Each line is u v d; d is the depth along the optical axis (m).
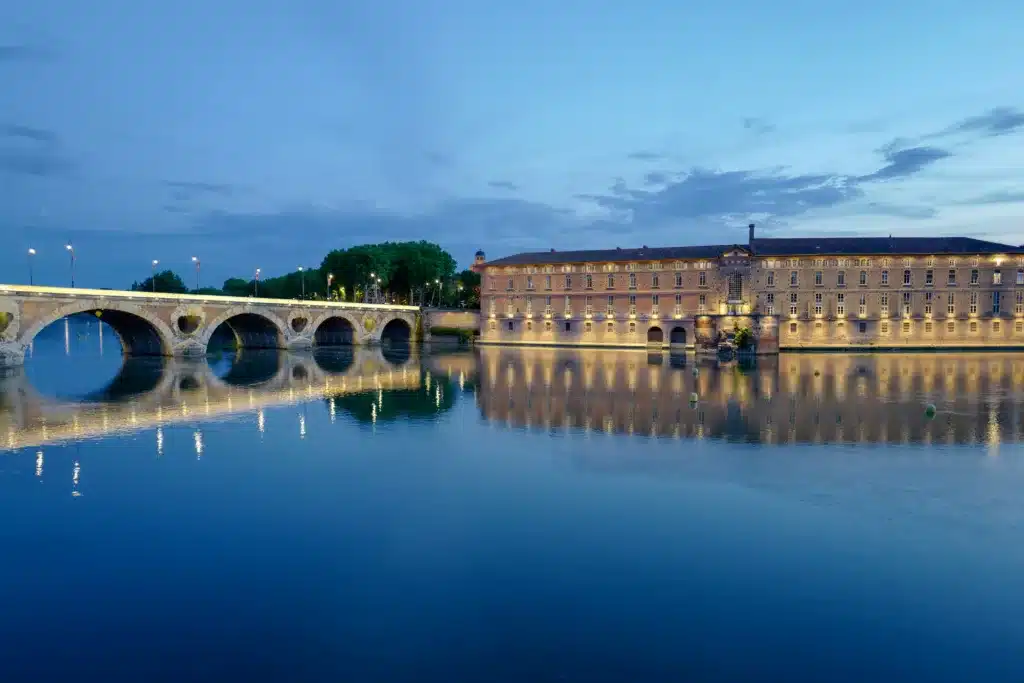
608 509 29.53
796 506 29.67
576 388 71.62
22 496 32.19
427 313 179.88
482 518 28.53
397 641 18.80
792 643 18.52
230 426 49.91
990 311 134.25
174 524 28.14
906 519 27.94
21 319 89.25
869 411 53.94
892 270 136.25
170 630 19.45
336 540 26.23
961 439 42.97
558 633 19.12
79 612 20.55
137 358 115.12
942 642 18.58
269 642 18.81
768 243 145.88
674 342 146.88
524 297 161.50
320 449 41.91
